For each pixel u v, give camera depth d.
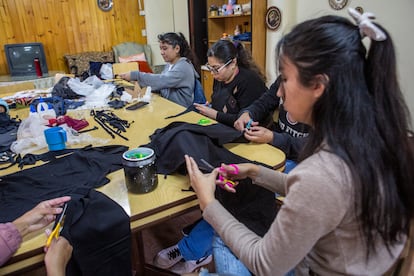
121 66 3.31
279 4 3.38
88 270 0.76
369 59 0.58
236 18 4.23
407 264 0.68
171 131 1.18
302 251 0.60
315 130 0.63
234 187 0.93
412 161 0.60
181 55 2.54
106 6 4.68
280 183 0.93
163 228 1.95
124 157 0.93
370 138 0.56
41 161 1.18
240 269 0.97
